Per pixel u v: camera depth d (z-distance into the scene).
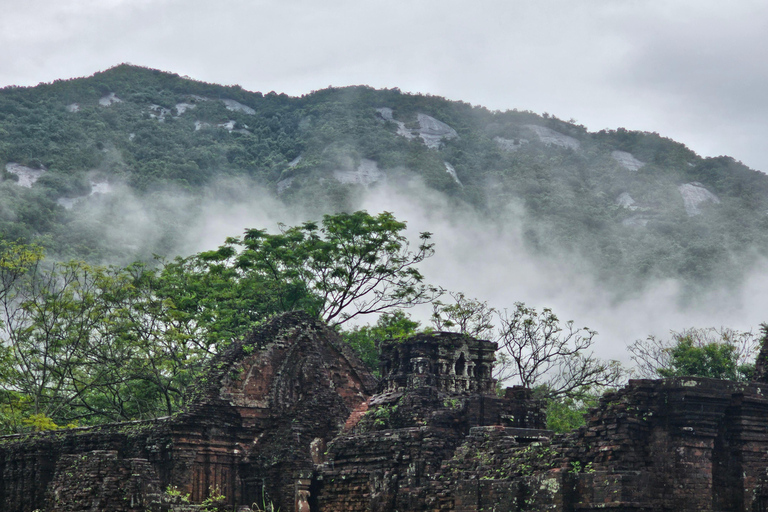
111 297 60.25
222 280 63.97
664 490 26.33
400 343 42.38
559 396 66.94
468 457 31.14
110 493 33.62
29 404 60.19
